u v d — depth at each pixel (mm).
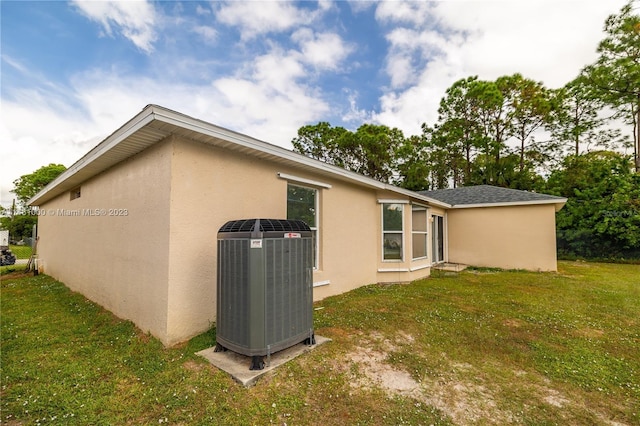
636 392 2648
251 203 4453
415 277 8555
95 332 3916
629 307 5402
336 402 2428
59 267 8023
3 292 6625
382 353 3371
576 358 3332
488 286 7398
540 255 10516
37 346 3451
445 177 24406
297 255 3262
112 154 4309
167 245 3439
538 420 2242
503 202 11125
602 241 13523
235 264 3020
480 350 3533
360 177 6574
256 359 2842
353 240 7000
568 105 19047
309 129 24891
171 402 2367
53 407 2303
